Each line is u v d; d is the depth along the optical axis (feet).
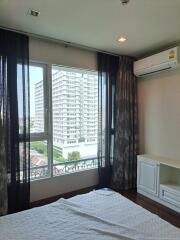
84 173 11.48
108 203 6.17
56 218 5.38
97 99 11.66
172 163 9.63
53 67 10.57
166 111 10.83
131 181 12.09
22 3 6.51
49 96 10.24
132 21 7.72
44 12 7.08
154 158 10.73
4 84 8.36
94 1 6.40
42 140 10.26
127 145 11.89
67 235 4.66
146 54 11.73
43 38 9.42
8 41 8.54
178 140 10.27
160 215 8.85
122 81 11.77
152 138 11.72
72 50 10.56
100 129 11.54
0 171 8.14
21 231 4.82
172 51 9.46
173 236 4.57
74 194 10.82
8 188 8.67
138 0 6.32
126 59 11.92
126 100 11.87
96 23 7.91
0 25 8.11
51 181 10.36
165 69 10.30
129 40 9.66
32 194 9.78
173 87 10.41
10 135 8.58
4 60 8.39
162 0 6.32
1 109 8.27
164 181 10.14
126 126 11.86
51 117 10.37
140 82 12.34
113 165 11.93
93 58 11.28
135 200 10.41
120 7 6.73
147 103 11.93
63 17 7.45
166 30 8.53
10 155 8.63
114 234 4.61
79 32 8.78
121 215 5.51
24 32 8.75
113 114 11.92
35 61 9.62
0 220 5.28
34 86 9.87
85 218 5.37
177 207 9.12
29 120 9.11
